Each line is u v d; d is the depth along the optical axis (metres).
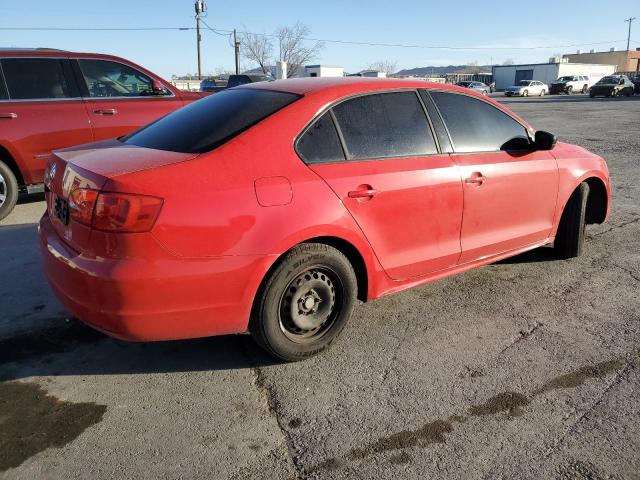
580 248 4.86
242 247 2.72
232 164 2.79
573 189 4.58
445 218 3.61
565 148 4.68
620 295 4.15
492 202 3.89
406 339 3.48
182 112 3.58
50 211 3.21
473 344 3.42
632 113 22.02
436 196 3.51
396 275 3.47
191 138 3.01
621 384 2.98
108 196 2.50
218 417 2.71
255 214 2.75
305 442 2.53
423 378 3.04
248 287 2.78
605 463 2.39
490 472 2.34
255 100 3.25
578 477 2.31
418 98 3.62
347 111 3.26
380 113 3.40
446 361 3.22
